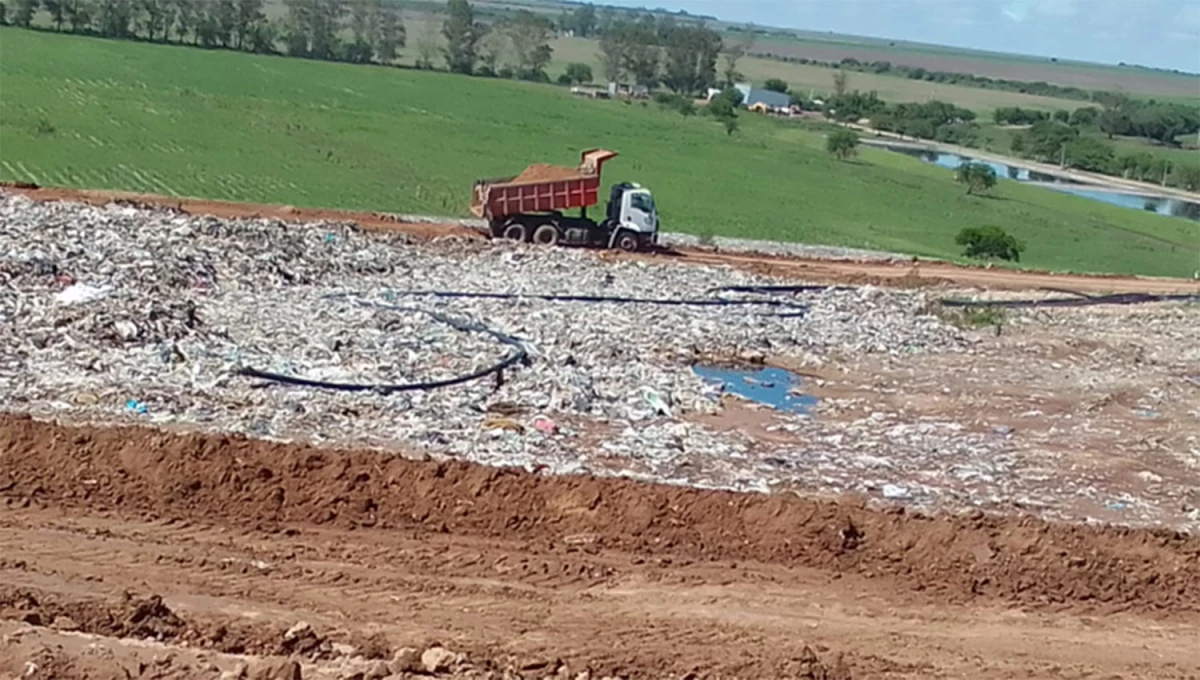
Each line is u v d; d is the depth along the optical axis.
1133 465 24.42
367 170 77.62
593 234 45.91
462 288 36.38
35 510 16.64
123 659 12.06
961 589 16.80
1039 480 22.95
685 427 24.28
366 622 14.18
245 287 33.12
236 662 12.28
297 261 36.28
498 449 21.47
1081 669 14.76
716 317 35.28
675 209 76.00
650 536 17.56
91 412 21.06
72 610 13.40
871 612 15.90
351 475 18.17
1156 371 33.06
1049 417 27.70
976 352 34.00
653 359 30.05
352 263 37.41
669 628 14.84
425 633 14.01
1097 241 83.81
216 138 82.25
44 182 62.41
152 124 84.44
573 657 13.70
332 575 15.49
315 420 22.05
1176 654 15.41
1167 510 21.83
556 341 30.30
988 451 24.61
